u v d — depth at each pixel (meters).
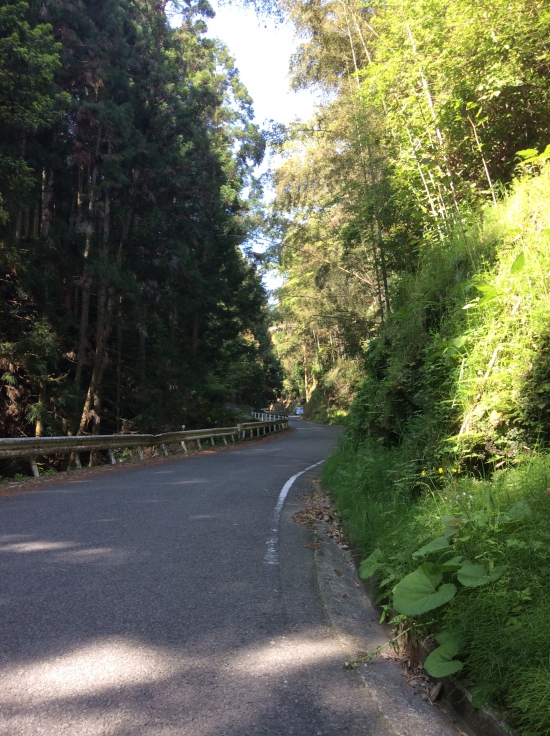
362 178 14.51
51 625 3.91
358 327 19.89
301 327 32.06
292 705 3.03
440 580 3.53
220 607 4.34
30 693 3.07
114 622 3.98
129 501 8.49
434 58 9.06
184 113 21.09
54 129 17.14
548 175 7.45
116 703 2.99
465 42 8.48
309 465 15.14
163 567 5.21
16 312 16.45
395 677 3.48
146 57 20.22
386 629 4.25
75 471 13.12
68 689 3.12
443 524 4.25
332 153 19.70
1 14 12.48
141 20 20.98
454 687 3.13
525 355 5.22
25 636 3.73
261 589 4.77
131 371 23.25
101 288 18.38
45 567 5.12
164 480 11.09
